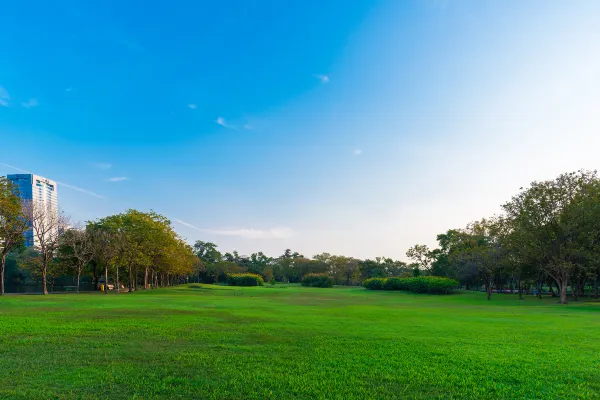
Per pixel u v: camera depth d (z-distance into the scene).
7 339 12.59
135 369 9.44
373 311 26.53
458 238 74.75
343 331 15.80
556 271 44.03
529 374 9.70
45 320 16.91
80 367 9.50
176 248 68.88
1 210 40.47
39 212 44.81
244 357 10.81
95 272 63.59
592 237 40.03
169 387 8.21
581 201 40.47
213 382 8.59
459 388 8.62
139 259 58.59
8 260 75.94
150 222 60.34
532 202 43.25
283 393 8.05
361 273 110.94
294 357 10.95
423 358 11.16
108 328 15.05
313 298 45.28
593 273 45.75
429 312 27.05
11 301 28.67
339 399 7.76
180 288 69.50
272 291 63.25
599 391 8.55
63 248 56.00
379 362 10.59
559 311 30.23
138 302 29.89
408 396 8.06
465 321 20.92
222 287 76.69
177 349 11.64
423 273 100.56
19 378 8.59
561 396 8.23
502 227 52.47
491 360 11.02
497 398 8.07
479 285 94.56
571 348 12.95
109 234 55.88
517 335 15.66
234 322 17.92
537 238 43.34
